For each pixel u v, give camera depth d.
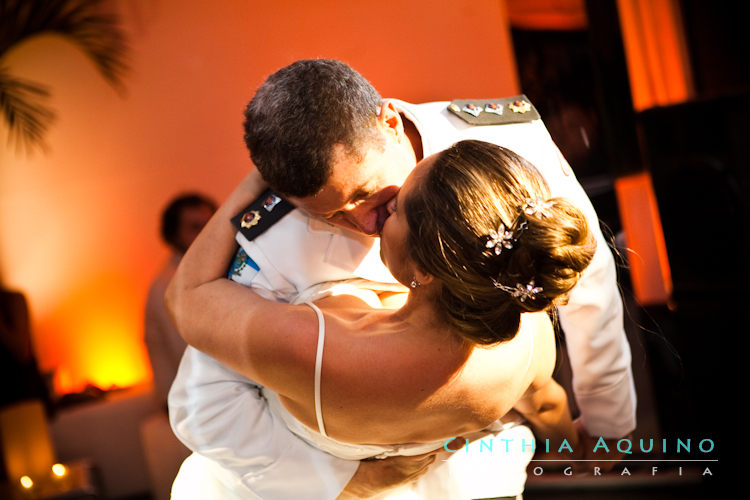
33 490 2.62
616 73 3.12
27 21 3.40
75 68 3.51
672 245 3.16
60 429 3.14
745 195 3.02
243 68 3.28
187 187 3.62
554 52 3.01
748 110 3.00
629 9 3.85
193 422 1.37
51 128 3.57
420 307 1.16
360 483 1.37
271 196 1.42
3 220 3.67
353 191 1.23
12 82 3.55
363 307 1.32
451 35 2.88
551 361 1.38
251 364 1.21
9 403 3.24
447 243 1.05
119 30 3.42
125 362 3.67
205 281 1.37
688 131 3.10
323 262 1.37
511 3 2.96
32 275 3.70
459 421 1.22
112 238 3.67
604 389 1.59
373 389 1.15
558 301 1.09
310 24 2.91
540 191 1.09
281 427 1.37
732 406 2.49
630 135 3.10
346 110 1.20
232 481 1.44
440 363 1.15
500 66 2.95
